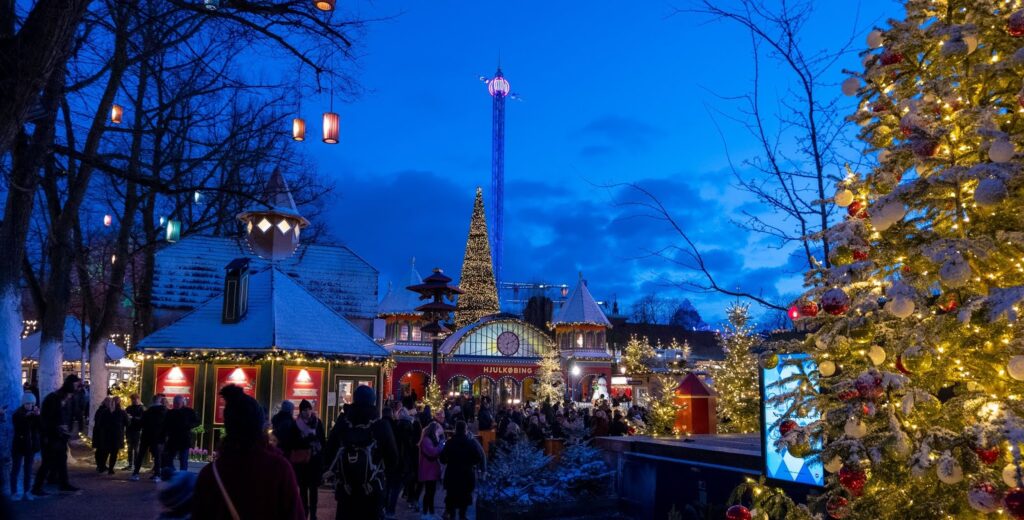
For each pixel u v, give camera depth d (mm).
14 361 11305
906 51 3656
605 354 51375
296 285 22297
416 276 50656
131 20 14992
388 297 50438
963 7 3605
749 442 10805
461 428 11023
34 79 5805
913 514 3496
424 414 17094
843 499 3920
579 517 11250
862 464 3584
